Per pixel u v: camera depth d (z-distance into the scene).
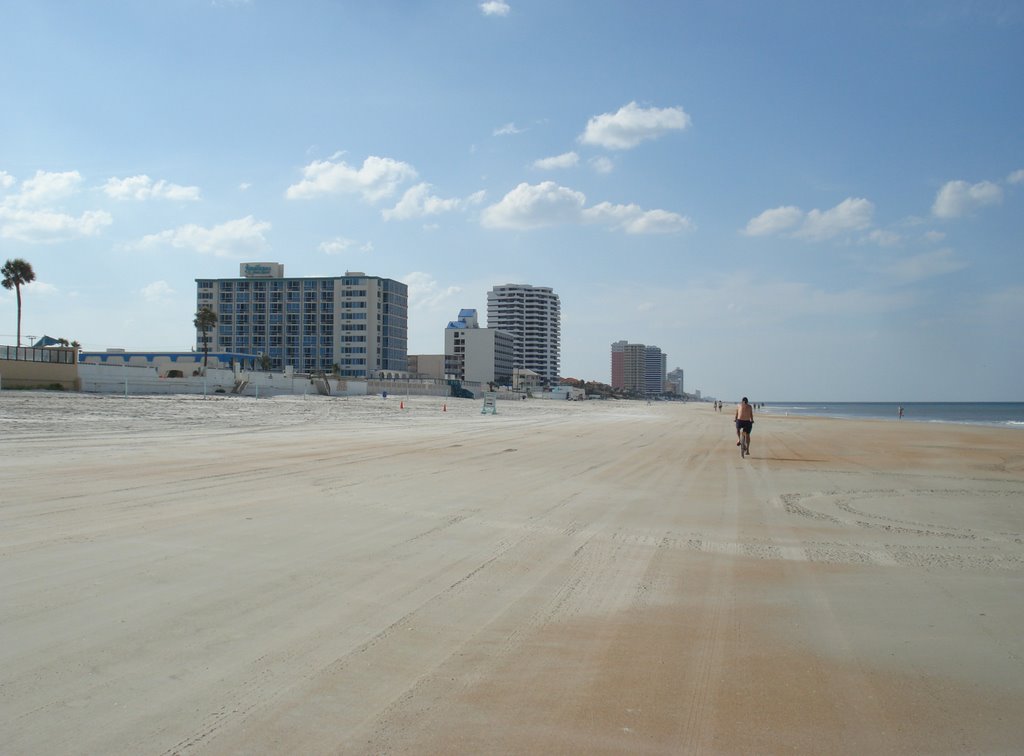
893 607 6.74
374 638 5.49
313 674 4.76
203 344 158.38
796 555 9.02
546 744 3.95
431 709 4.33
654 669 5.09
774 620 6.29
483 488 14.20
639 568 8.12
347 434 29.17
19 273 83.94
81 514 9.71
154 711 4.16
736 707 4.50
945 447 31.44
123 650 5.03
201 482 13.33
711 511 12.45
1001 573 8.16
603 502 13.03
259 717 4.14
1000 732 4.23
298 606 6.19
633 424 50.91
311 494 12.46
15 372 53.56
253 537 8.82
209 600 6.23
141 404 46.00
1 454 16.47
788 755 3.91
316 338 156.75
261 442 23.36
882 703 4.60
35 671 4.63
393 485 14.11
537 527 10.32
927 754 3.96
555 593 6.96
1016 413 156.38
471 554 8.45
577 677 4.90
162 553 7.80
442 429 35.56
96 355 111.88
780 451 27.48
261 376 80.69
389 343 160.12
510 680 4.80
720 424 57.47
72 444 19.69
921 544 9.83
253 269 161.88
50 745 3.74
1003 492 15.82
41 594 6.18
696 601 6.85
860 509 13.06
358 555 8.15
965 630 6.06
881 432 46.47
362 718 4.18
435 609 6.28
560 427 42.00
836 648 5.59
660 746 3.97
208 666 4.82
